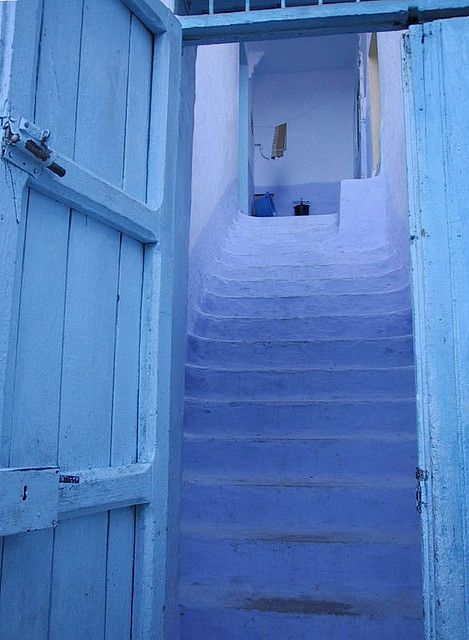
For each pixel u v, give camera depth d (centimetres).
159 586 159
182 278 234
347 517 288
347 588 262
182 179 232
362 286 464
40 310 125
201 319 434
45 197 128
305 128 981
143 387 160
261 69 998
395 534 277
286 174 971
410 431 329
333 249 539
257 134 988
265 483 301
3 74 113
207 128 489
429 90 181
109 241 150
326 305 445
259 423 345
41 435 123
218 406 350
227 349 404
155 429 159
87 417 139
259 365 397
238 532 282
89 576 138
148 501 156
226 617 243
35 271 124
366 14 191
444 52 183
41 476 114
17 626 116
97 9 149
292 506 292
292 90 994
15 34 115
